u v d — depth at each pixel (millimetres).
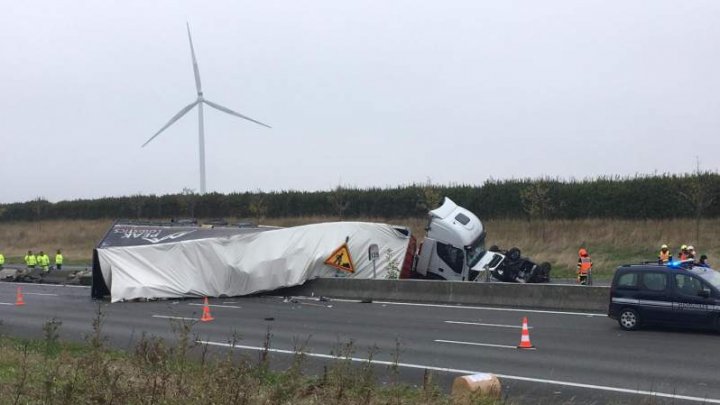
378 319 18891
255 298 25766
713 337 14734
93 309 22375
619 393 9906
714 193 37562
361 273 26734
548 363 12211
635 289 15898
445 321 18219
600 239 37500
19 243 62656
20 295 24594
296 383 7301
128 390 6766
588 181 43000
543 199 41844
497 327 16875
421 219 49344
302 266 26188
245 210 59750
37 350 11891
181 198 63094
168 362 7848
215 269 25859
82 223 67812
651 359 12414
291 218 57250
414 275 27062
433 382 9547
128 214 67000
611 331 15805
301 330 16844
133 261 25344
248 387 6750
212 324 18188
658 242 35562
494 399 8141
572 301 20078
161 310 21906
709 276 15383
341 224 27094
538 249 37750
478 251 26156
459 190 48000
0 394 7266
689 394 9797
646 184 39938
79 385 7027
